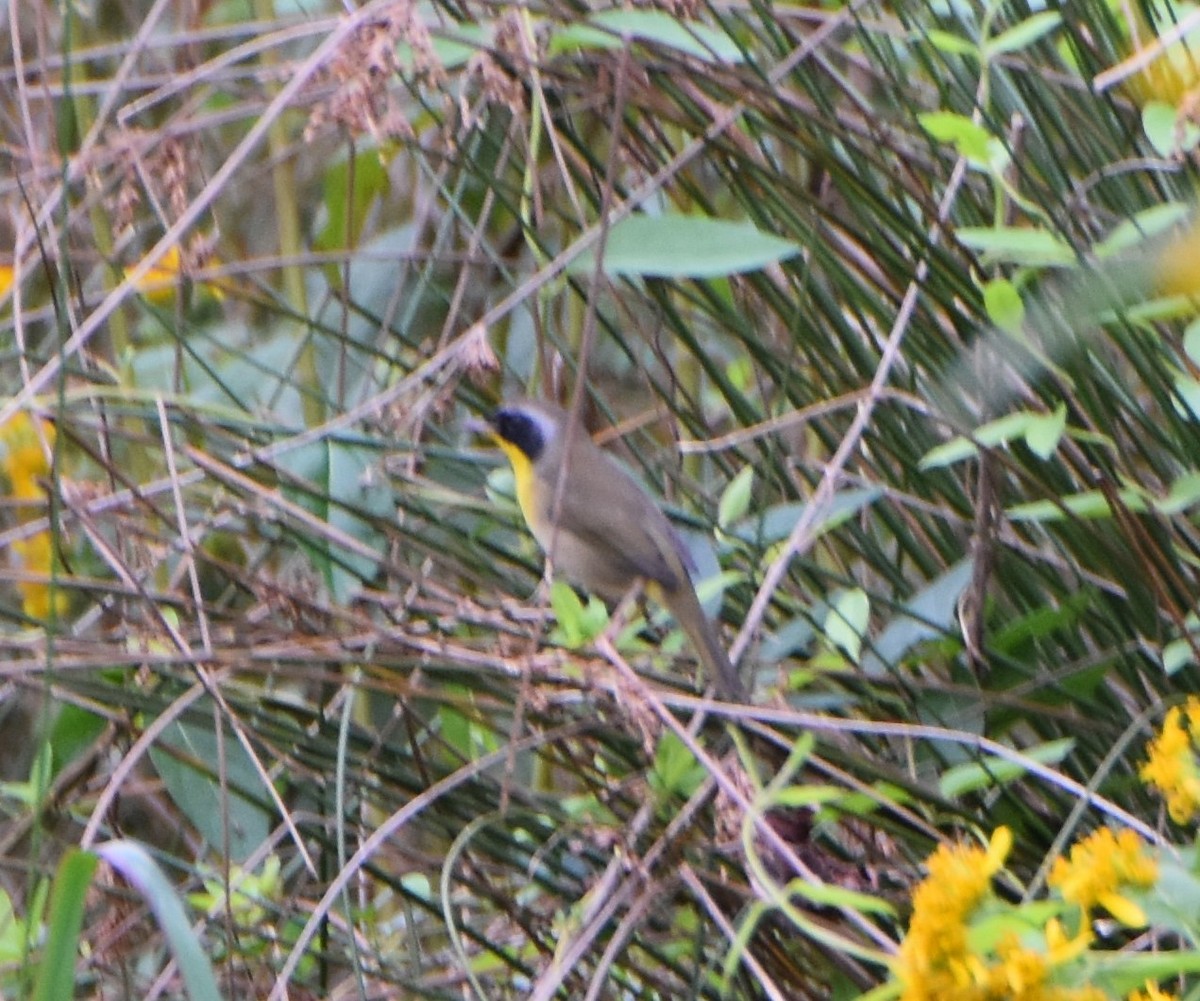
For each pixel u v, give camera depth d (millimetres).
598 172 7535
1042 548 7531
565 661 5953
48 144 8719
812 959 6562
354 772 6742
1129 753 6816
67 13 5695
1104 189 7375
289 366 7852
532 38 6801
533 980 6363
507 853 7020
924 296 7375
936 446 7391
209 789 6656
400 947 7586
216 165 9758
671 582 6879
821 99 7285
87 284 9273
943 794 6152
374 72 6035
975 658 6688
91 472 8656
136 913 6652
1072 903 4562
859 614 6598
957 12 7566
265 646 6340
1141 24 7379
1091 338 6652
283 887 7766
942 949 4328
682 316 8742
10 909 6168
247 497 7723
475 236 7496
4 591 9430
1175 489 6418
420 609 6793
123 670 6648
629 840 5859
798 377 7438
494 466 8188
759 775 6363
